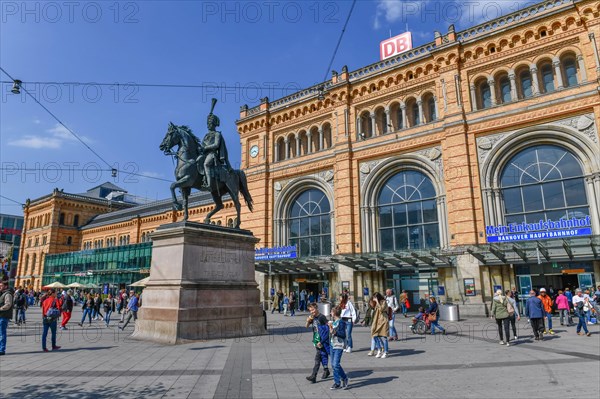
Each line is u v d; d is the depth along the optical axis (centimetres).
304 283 3753
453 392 775
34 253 8194
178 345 1316
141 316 1495
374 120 3500
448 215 2902
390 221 3278
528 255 2522
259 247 3900
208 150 1673
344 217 3394
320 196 3750
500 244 2377
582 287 2447
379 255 2848
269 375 917
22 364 1031
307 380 873
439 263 2827
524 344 1469
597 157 2436
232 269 1598
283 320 2638
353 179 3469
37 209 8488
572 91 2584
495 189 2769
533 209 2647
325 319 879
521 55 2825
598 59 2506
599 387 804
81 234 8006
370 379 899
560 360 1120
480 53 3009
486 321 2394
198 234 1491
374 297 1273
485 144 2848
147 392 756
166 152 1623
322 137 3822
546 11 2794
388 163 3294
